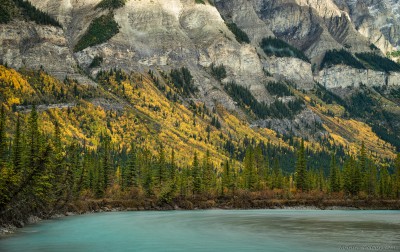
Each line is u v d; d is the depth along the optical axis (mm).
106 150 168000
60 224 95250
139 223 99438
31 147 109812
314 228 89938
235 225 95688
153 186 168500
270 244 68125
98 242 69688
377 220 109312
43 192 107562
